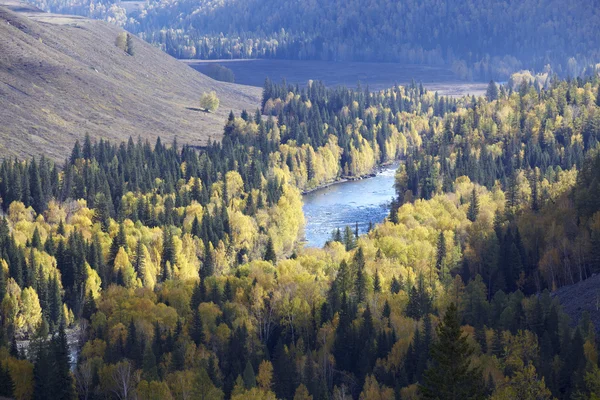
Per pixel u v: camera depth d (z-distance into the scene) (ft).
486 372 511.81
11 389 546.26
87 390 560.20
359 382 592.19
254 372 596.29
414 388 541.34
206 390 538.06
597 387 466.29
